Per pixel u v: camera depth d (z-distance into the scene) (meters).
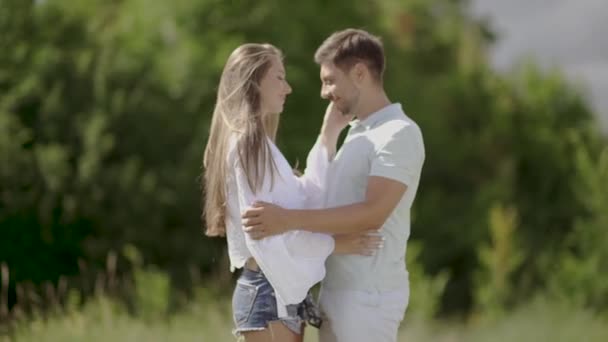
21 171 17.86
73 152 18.61
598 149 24.92
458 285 22.47
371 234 3.38
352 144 3.44
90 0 22.08
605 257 15.91
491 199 23.20
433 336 9.78
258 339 3.28
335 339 3.44
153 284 9.03
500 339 10.97
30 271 17.58
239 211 3.32
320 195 3.49
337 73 3.47
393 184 3.30
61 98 18.83
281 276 3.22
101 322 6.78
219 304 8.16
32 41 19.72
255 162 3.23
